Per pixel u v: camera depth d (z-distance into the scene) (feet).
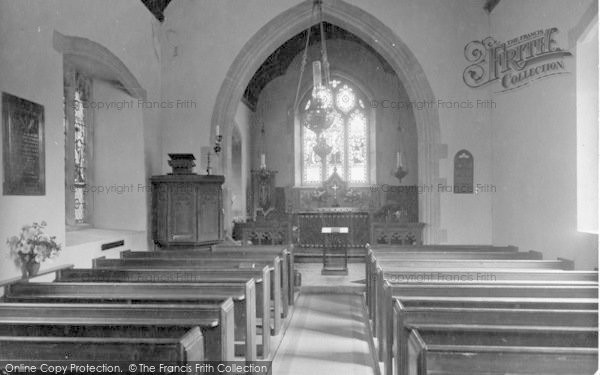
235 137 55.16
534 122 28.73
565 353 8.27
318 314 26.04
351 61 60.34
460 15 36.29
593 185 23.59
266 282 19.22
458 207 36.37
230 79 36.65
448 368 8.37
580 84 23.84
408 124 60.08
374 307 21.95
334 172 60.39
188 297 14.44
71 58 25.77
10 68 19.07
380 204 59.77
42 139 21.30
